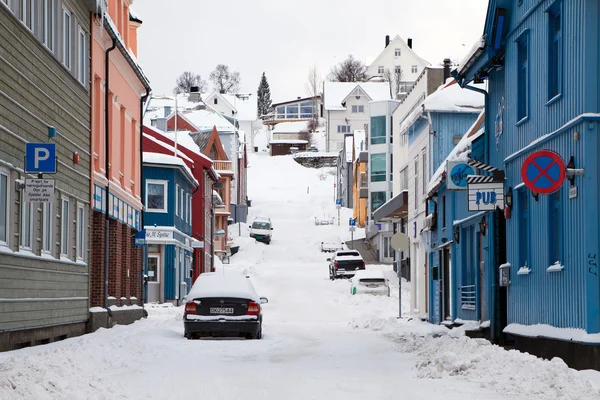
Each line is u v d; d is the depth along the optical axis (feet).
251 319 93.30
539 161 58.85
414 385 51.03
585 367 57.26
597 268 57.72
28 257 75.77
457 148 103.35
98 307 106.11
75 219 94.43
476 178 77.82
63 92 88.63
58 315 86.94
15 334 73.41
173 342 84.53
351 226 347.56
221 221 328.90
